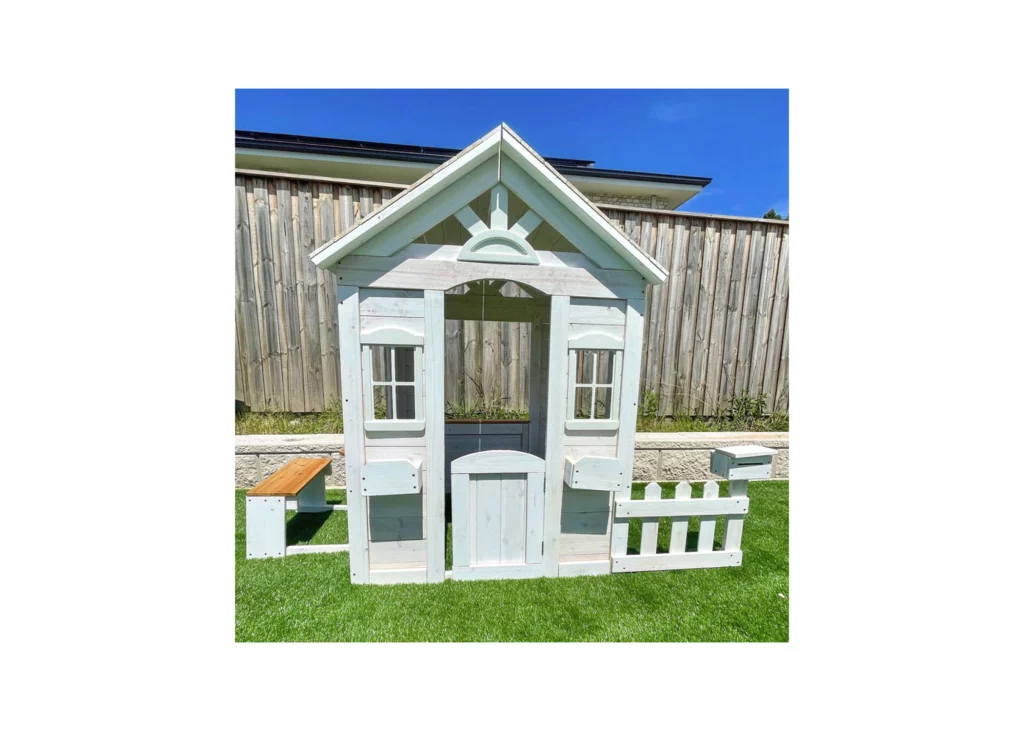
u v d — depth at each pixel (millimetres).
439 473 2441
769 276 4477
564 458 2529
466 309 3822
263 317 3955
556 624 2230
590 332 2451
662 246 4266
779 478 4430
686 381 4527
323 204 3891
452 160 2133
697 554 2760
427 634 2158
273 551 2766
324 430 4117
